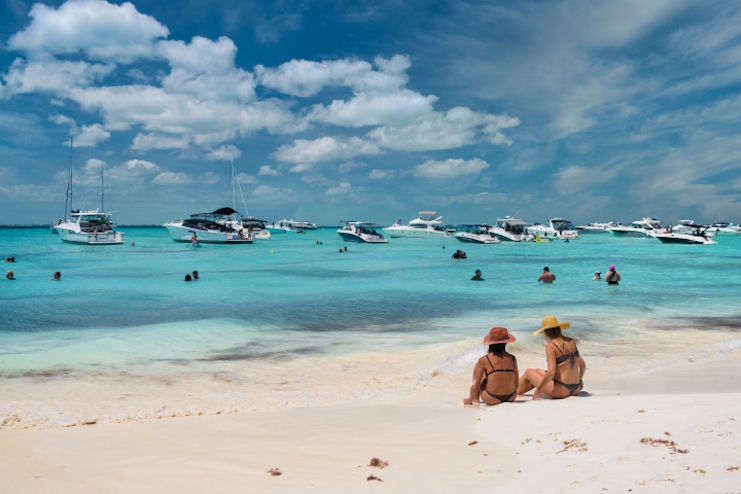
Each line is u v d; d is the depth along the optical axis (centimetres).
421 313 1521
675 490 292
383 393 706
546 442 423
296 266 3488
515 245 6912
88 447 463
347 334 1190
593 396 628
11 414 576
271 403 648
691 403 516
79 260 4022
